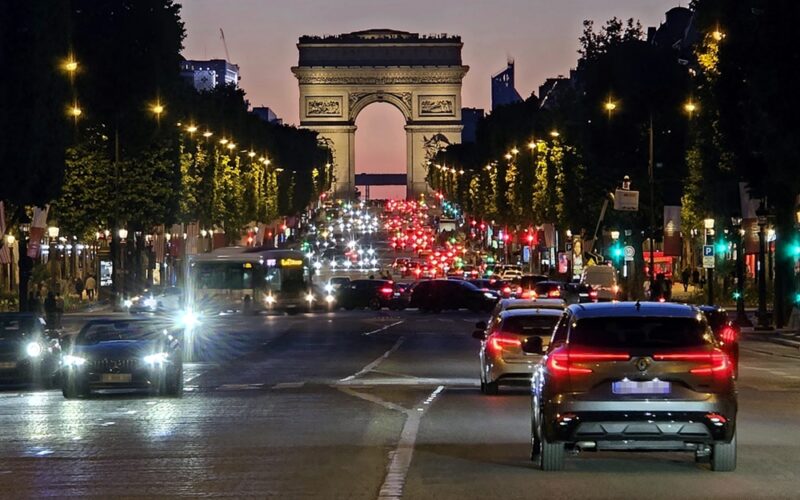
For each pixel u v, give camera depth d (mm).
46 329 50406
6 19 71875
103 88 112062
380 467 24094
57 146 76438
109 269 124312
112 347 41250
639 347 22203
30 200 76500
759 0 67625
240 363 56344
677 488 21062
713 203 87438
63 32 77812
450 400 38094
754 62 67625
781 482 21656
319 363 55719
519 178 171125
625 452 25547
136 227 117125
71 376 40844
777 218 78062
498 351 39125
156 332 42625
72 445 28312
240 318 103375
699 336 22469
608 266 101688
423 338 74750
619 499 20000
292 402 38000
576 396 22188
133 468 24469
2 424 33281
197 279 109250
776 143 66688
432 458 25234
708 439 22188
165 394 40906
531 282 103938
